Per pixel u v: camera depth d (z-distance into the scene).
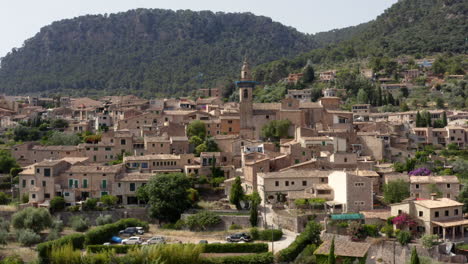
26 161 185.25
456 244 117.00
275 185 146.38
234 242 123.19
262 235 126.38
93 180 155.12
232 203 147.88
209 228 137.38
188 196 149.12
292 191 146.38
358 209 134.62
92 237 125.56
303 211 134.75
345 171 142.88
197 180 163.38
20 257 117.75
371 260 117.94
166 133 197.12
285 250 113.69
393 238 120.50
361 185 135.12
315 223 123.38
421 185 141.88
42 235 137.75
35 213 137.12
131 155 182.75
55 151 184.62
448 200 128.00
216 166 171.25
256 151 175.00
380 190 152.75
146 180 155.38
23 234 130.50
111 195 153.00
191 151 190.62
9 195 164.62
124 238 131.12
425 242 114.56
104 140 190.50
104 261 108.00
